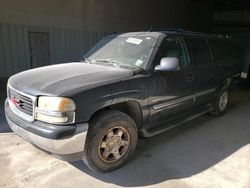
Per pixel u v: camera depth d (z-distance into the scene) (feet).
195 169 10.02
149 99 10.51
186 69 12.50
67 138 7.97
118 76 9.58
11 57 27.50
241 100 22.48
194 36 13.88
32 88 8.66
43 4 29.19
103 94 8.70
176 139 13.04
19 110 9.18
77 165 10.05
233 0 52.13
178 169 10.00
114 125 9.27
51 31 30.58
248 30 59.16
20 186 8.55
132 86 9.66
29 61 29.07
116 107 10.19
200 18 58.23
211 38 15.48
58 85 8.50
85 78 9.14
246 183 9.07
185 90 12.60
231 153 11.53
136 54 11.32
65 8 31.53
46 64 30.78
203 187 8.77
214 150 11.82
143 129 10.84
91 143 8.71
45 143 8.08
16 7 26.91
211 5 59.21
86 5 33.94
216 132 14.20
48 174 9.34
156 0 45.14
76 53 33.99
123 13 39.47
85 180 9.05
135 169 9.90
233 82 18.11
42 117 8.25
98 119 8.89
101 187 8.68
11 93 9.82
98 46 13.69
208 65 14.39
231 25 61.05
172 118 12.43
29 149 11.19
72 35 33.01
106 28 37.37
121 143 9.76
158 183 9.00
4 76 27.25
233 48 18.04
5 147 11.30
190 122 15.92
